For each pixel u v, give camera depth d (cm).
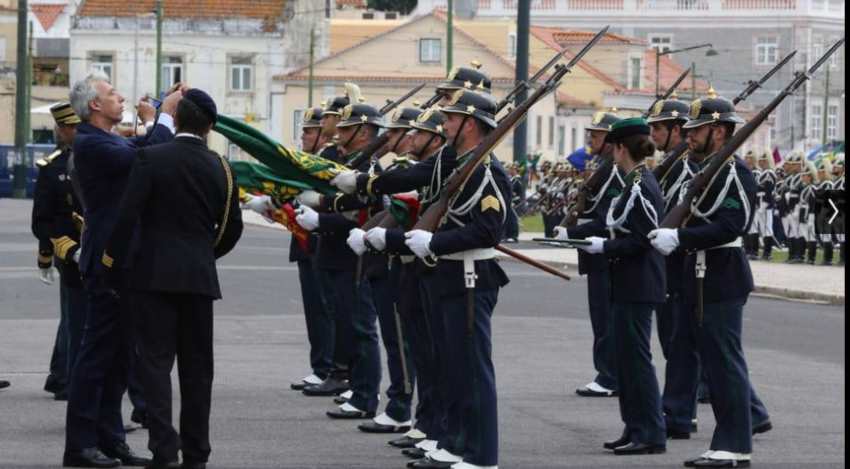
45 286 3033
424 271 1290
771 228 4231
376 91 8519
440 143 1388
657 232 1353
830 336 2402
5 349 2080
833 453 1416
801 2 10669
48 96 9544
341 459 1373
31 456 1361
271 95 8788
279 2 8956
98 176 1296
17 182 7706
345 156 1627
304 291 1758
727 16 10744
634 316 1402
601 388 1744
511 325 2467
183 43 8812
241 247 4416
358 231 1341
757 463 1366
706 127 1412
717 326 1350
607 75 9019
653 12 10900
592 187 1720
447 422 1323
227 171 1267
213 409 1627
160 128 1334
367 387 1586
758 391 1798
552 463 1359
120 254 1234
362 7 11875
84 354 1315
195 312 1255
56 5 9950
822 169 4022
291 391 1753
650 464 1359
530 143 8419
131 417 1527
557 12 10969
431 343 1409
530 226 5709
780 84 10562
